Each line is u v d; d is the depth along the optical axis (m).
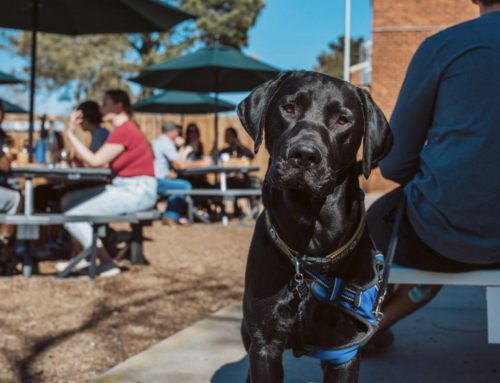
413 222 2.42
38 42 27.20
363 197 1.96
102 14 6.17
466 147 2.24
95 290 4.28
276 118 1.83
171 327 3.55
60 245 6.39
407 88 2.44
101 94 28.72
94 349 3.11
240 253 6.14
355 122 1.83
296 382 2.69
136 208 4.89
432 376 2.71
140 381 2.67
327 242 1.84
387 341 3.04
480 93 2.23
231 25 23.44
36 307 3.80
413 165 2.52
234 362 2.92
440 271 2.44
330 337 1.90
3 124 11.67
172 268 5.23
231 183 9.57
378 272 2.04
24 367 2.83
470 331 3.38
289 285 1.86
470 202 2.23
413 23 13.30
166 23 5.89
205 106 12.41
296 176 1.62
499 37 2.29
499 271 2.40
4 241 5.36
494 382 2.62
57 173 4.51
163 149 8.51
